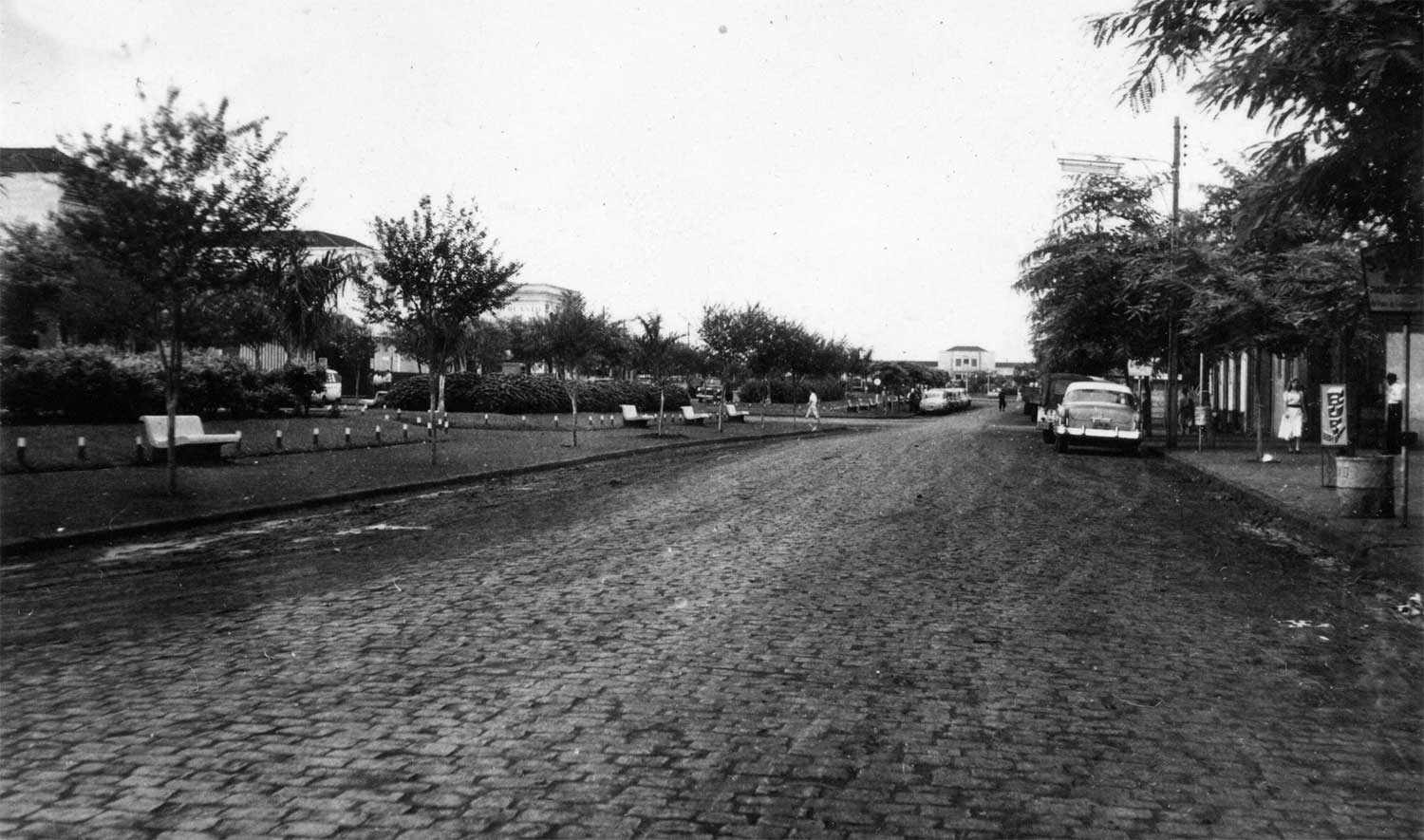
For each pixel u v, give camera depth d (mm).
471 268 21000
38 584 8633
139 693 5520
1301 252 17078
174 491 14188
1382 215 9641
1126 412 27953
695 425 41219
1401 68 7594
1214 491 18031
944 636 6992
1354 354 23938
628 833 3836
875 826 3947
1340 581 9383
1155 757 4734
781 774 4453
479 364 70312
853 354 88562
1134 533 12398
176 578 8922
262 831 3809
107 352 24078
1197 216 25938
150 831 3814
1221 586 9070
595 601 8008
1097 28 9328
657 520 13062
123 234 13656
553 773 4414
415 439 26828
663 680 5840
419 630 6988
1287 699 5688
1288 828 3990
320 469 18656
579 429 34812
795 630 7086
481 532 11875
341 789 4215
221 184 14086
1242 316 23875
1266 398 38156
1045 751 4797
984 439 34688
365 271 23516
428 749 4680
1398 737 5066
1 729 4922
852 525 12703
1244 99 8406
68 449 18609
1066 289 34000
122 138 13734
